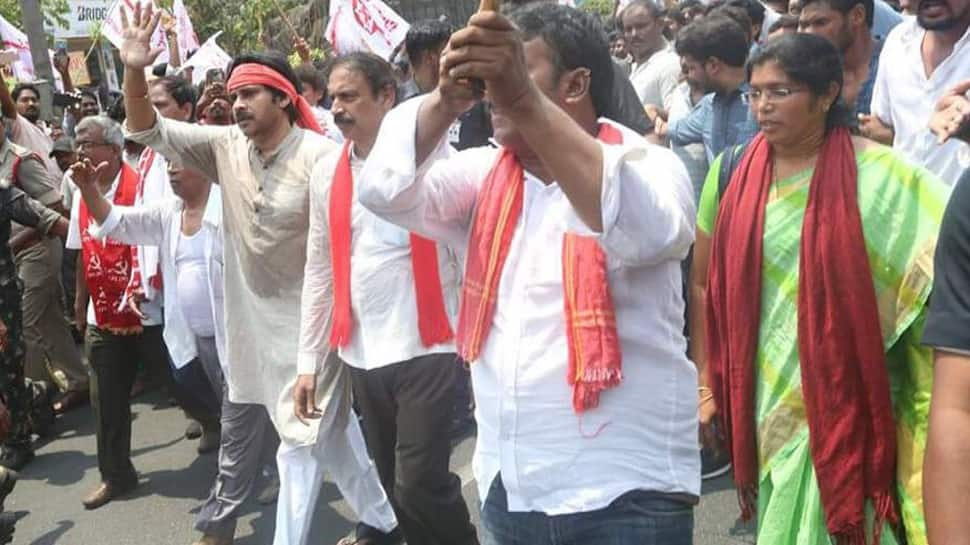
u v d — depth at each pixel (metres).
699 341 3.18
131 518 4.90
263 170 3.96
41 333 6.54
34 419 6.19
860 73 4.26
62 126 10.22
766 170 2.82
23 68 12.48
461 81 1.73
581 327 2.00
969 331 1.59
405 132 2.10
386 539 4.23
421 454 3.43
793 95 2.70
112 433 5.09
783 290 2.77
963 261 1.62
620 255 1.88
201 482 5.28
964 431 1.59
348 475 4.10
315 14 20.16
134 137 4.03
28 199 5.36
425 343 3.41
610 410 2.04
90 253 5.02
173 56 10.02
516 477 2.11
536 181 2.10
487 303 2.12
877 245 2.63
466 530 3.55
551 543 2.11
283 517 3.84
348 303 3.56
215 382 4.91
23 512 5.10
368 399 3.61
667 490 2.08
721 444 3.10
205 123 5.69
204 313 4.73
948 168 3.65
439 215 2.24
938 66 3.63
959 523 1.58
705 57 4.52
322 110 7.44
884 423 2.64
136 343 5.15
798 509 2.79
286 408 3.92
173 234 4.69
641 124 4.14
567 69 2.03
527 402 2.08
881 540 2.68
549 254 2.06
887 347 2.65
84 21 13.80
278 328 3.96
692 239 1.99
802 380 2.70
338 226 3.54
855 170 2.67
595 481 2.05
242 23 21.03
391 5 15.89
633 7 6.30
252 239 3.93
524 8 2.08
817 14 4.16
